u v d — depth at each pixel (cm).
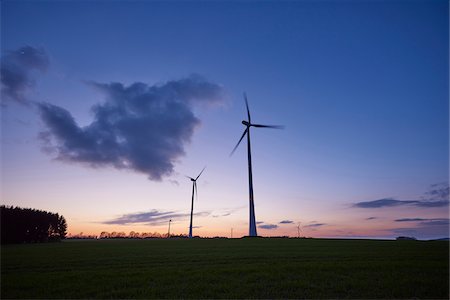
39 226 6738
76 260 2303
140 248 3706
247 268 1769
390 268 1752
